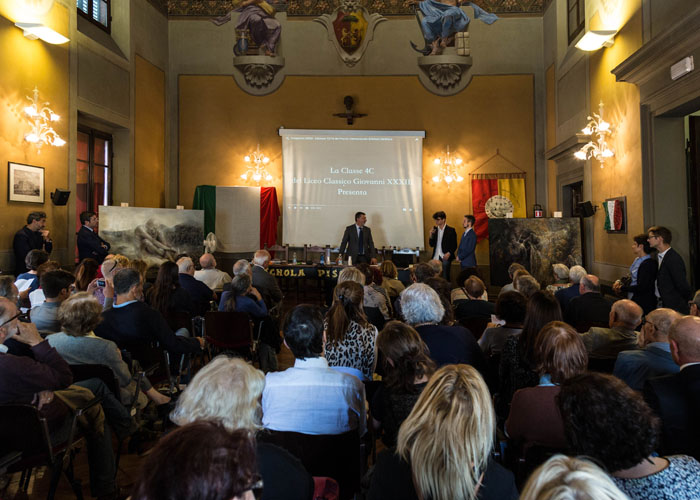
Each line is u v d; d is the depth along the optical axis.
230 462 0.71
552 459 0.87
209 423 0.79
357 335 2.86
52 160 7.28
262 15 10.60
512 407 1.97
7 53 6.43
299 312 2.09
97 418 2.55
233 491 0.70
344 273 4.05
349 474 1.96
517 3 10.63
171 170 10.78
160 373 3.62
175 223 8.98
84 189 8.48
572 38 9.20
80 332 2.81
